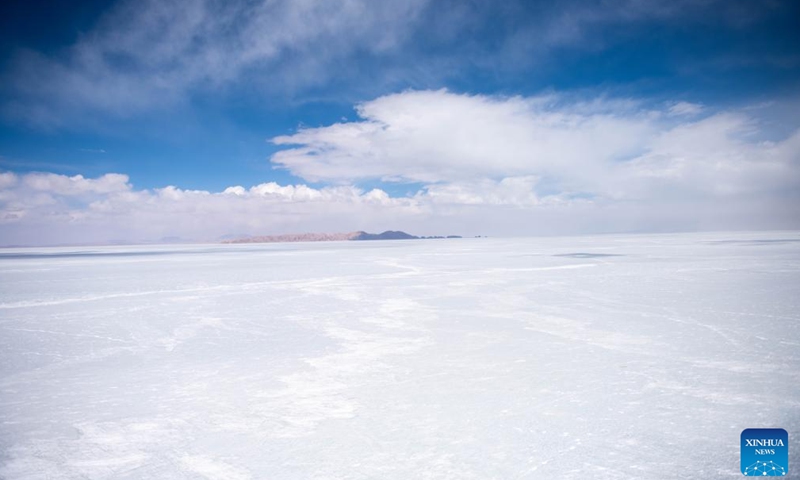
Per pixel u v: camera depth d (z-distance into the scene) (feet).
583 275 65.46
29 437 15.98
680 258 93.09
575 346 26.96
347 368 23.68
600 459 13.47
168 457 14.34
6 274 86.17
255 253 185.68
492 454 13.94
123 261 132.16
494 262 96.89
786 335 27.99
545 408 17.51
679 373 21.33
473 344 28.19
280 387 20.85
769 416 16.21
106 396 20.03
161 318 39.01
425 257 123.65
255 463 13.79
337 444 14.90
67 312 42.32
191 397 19.74
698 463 13.12
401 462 13.57
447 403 18.34
